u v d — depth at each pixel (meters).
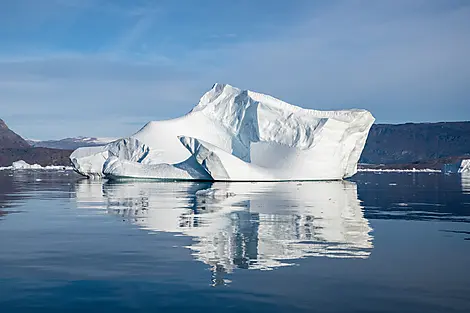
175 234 13.46
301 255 10.75
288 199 25.77
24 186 39.09
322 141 47.41
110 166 50.16
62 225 15.33
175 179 47.38
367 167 153.62
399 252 11.12
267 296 7.80
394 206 22.41
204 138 53.75
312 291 8.06
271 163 47.88
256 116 50.50
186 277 8.90
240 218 17.09
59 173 78.88
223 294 7.90
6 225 15.40
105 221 16.28
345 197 27.94
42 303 7.48
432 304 7.44
